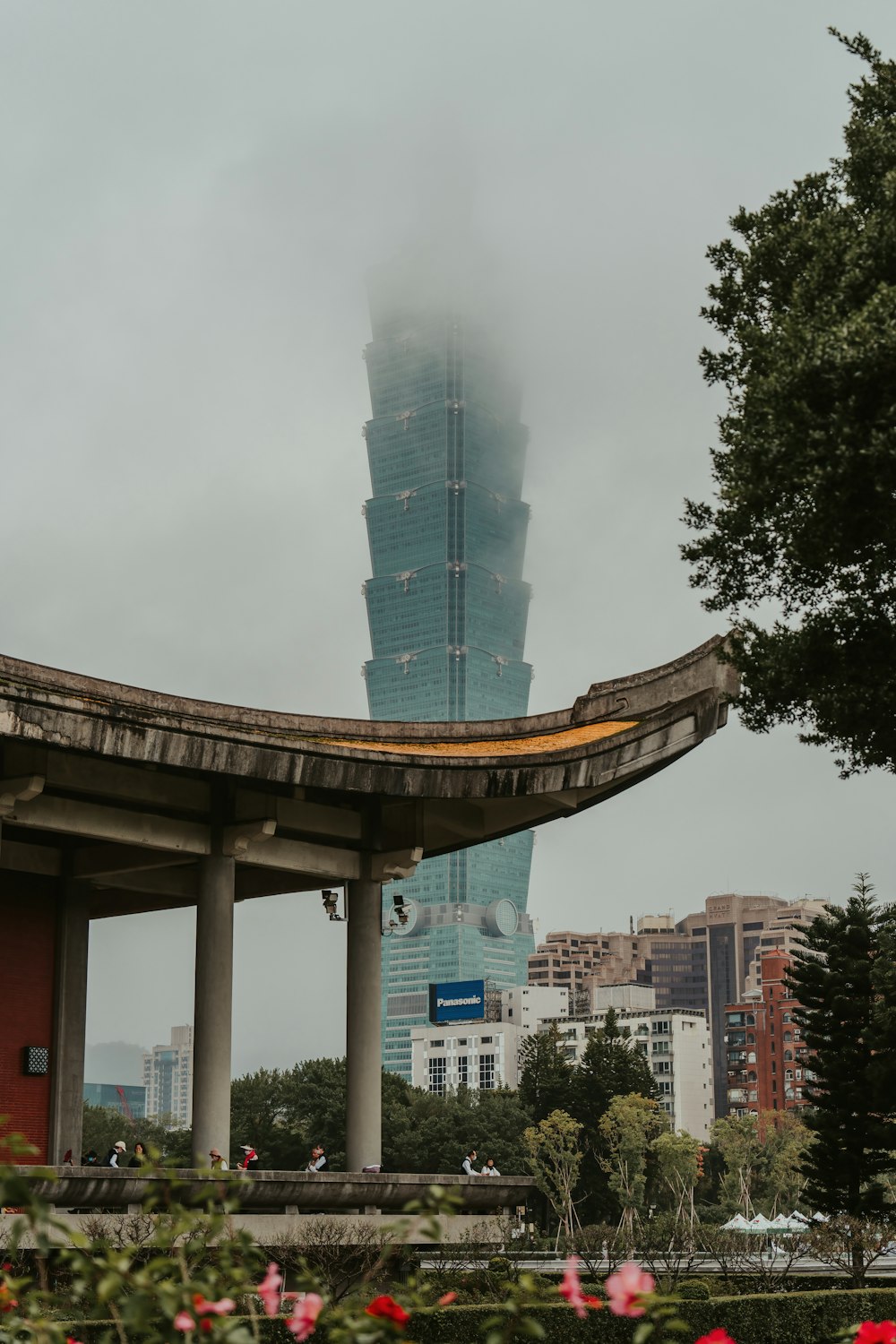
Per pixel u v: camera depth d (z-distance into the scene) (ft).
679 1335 83.61
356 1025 101.86
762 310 72.64
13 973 98.68
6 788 83.46
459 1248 91.56
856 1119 159.22
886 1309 98.73
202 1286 25.96
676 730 101.60
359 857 103.76
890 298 59.77
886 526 62.54
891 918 160.56
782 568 70.95
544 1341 74.69
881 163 67.72
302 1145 350.64
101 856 100.48
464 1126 383.24
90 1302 44.75
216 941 92.94
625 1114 391.24
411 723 113.39
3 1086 96.27
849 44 71.36
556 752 96.27
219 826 94.43
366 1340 25.77
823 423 61.26
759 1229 229.66
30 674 85.35
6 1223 68.80
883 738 68.74
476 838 113.09
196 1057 91.40
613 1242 128.16
